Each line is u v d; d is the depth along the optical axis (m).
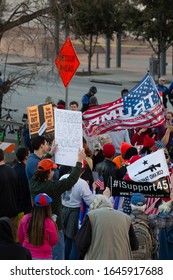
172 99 29.59
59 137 11.02
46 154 11.07
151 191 10.80
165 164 10.81
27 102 36.06
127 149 13.19
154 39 46.12
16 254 7.77
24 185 11.98
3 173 11.33
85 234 8.62
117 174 12.48
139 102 15.35
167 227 9.72
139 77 51.03
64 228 11.63
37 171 10.21
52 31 22.31
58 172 12.22
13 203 11.40
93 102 23.73
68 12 24.42
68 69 16.94
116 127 15.42
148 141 14.38
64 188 10.18
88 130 15.44
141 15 45.84
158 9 44.78
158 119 15.44
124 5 47.66
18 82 23.20
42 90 40.88
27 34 22.83
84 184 11.50
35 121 14.97
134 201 9.55
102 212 8.65
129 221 8.75
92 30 50.06
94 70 56.06
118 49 59.44
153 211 11.09
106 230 8.53
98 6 48.28
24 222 9.09
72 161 11.00
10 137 23.80
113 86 46.28
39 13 22.00
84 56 68.44
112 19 49.81
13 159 18.31
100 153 14.77
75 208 11.55
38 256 8.95
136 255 9.27
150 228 9.64
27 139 19.28
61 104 20.97
